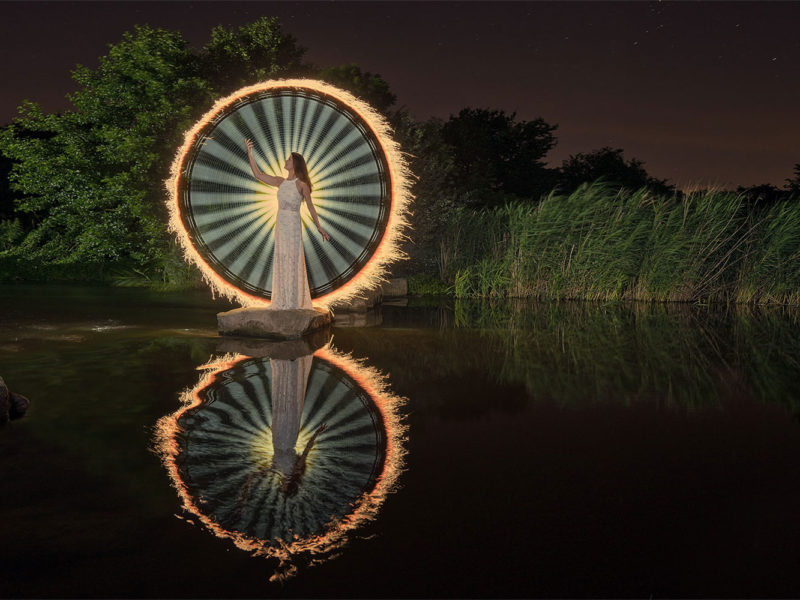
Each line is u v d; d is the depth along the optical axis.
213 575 3.07
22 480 4.18
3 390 5.55
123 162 21.47
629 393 6.86
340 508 3.82
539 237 17.56
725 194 17.44
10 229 26.97
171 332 10.77
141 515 3.68
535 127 42.25
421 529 3.58
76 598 2.88
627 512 3.84
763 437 5.35
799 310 15.15
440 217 20.12
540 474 4.44
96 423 5.46
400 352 9.22
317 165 12.11
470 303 16.16
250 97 11.53
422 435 5.31
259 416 5.77
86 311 13.36
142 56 21.59
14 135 24.47
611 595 2.96
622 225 17.33
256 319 10.45
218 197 11.84
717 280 17.06
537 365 8.34
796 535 3.57
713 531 3.61
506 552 3.34
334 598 2.90
